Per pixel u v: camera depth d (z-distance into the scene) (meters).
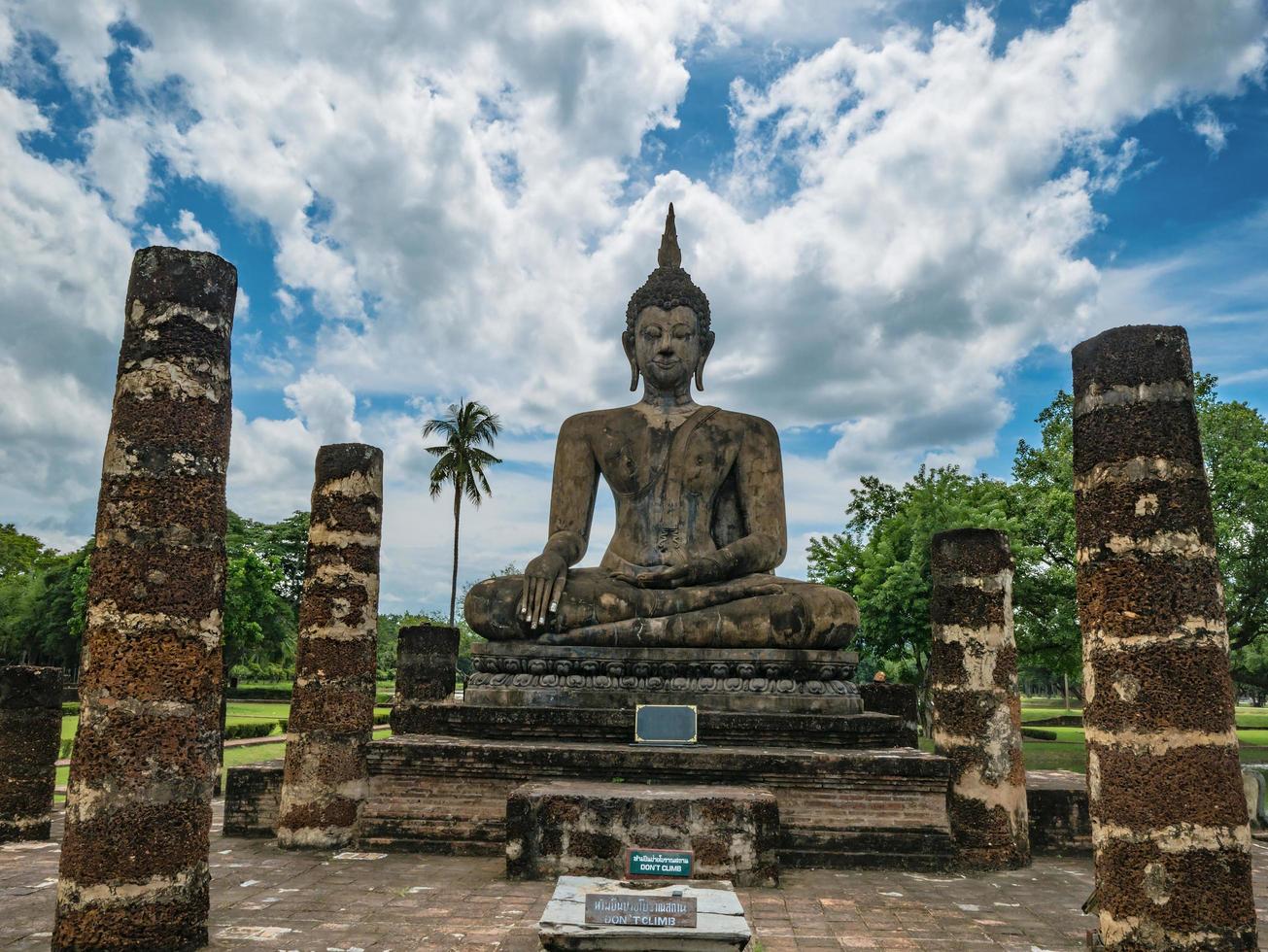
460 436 48.38
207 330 7.71
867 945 7.45
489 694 12.73
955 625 11.20
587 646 13.09
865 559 28.67
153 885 6.95
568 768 11.12
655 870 6.03
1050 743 35.56
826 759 10.82
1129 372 7.09
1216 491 27.05
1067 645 28.30
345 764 11.62
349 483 12.25
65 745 26.39
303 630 12.00
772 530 14.72
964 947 7.41
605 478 15.34
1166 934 6.39
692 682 12.80
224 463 7.80
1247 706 98.75
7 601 60.31
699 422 15.20
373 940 7.35
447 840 10.98
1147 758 6.62
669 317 15.66
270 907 8.38
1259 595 27.20
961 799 10.82
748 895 9.16
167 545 7.32
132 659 7.14
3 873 9.87
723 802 9.59
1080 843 11.70
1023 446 32.94
